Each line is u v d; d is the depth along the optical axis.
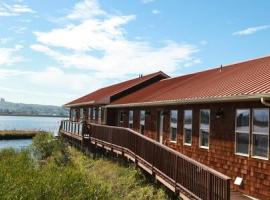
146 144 18.31
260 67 18.20
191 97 17.89
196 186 12.66
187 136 19.72
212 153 17.09
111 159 24.66
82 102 40.88
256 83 14.92
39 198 13.27
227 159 15.89
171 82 29.86
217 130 16.77
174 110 21.39
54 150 28.55
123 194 17.08
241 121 15.14
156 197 15.77
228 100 15.01
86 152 29.59
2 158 20.64
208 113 17.62
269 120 13.59
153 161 17.19
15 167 17.00
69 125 37.66
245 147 14.87
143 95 28.30
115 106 29.88
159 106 23.47
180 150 20.31
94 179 16.47
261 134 13.98
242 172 14.88
